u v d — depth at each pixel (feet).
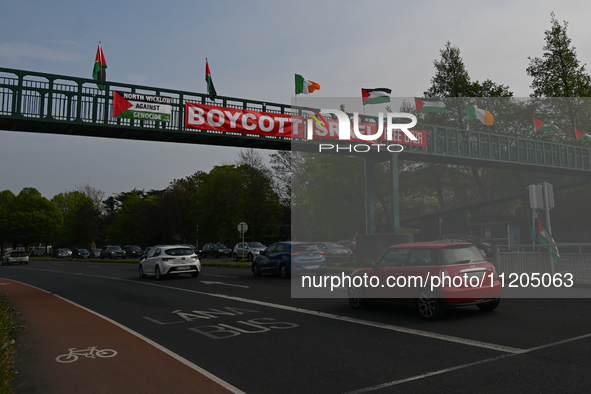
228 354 22.12
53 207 301.22
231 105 67.00
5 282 75.25
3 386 15.15
